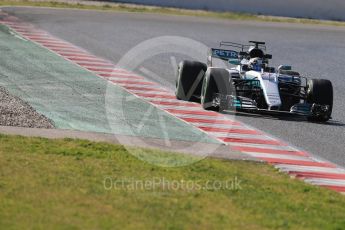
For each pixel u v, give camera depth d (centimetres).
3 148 3897
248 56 5728
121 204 3058
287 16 12912
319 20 12912
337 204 3381
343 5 13100
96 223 2797
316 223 3041
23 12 10769
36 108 5131
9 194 3078
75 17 10738
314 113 5281
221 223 2919
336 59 9131
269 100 5159
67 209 2941
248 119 5225
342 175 4022
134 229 2762
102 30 9706
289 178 3800
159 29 10238
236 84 5372
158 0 12912
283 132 4934
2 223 2727
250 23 11781
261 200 3294
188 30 10412
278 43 10019
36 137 4234
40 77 6356
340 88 7256
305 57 9119
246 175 3731
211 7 12662
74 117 4925
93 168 3612
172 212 3003
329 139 4859
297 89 5459
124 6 12531
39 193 3122
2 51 7550
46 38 8669
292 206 3250
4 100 5209
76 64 7162
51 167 3569
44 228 2702
